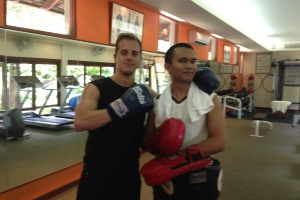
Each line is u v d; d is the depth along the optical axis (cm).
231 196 296
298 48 1053
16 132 273
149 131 139
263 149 493
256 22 652
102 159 130
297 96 1073
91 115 114
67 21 324
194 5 430
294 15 575
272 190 313
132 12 432
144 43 477
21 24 271
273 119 866
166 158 117
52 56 308
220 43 866
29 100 285
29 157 285
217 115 125
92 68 361
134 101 113
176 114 128
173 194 119
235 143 534
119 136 131
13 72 268
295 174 366
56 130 312
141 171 119
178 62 125
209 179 116
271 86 1155
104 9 375
